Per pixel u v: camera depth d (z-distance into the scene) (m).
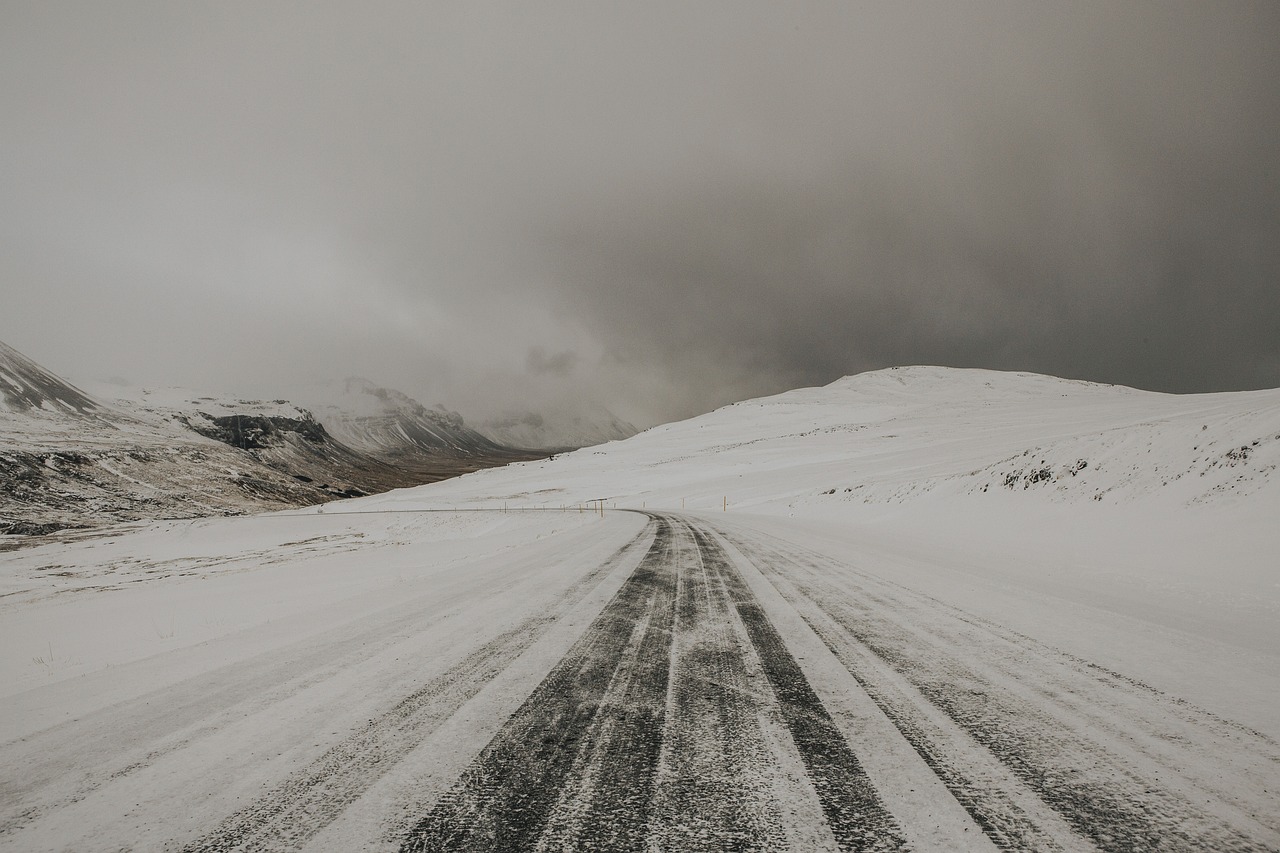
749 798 1.91
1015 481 15.89
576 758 2.23
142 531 42.41
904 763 2.15
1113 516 11.14
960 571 7.72
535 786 2.03
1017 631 4.30
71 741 2.59
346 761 2.27
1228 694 2.96
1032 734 2.43
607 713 2.69
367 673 3.44
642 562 8.64
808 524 18.09
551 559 9.38
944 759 2.19
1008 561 9.08
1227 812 1.85
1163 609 5.43
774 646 3.87
